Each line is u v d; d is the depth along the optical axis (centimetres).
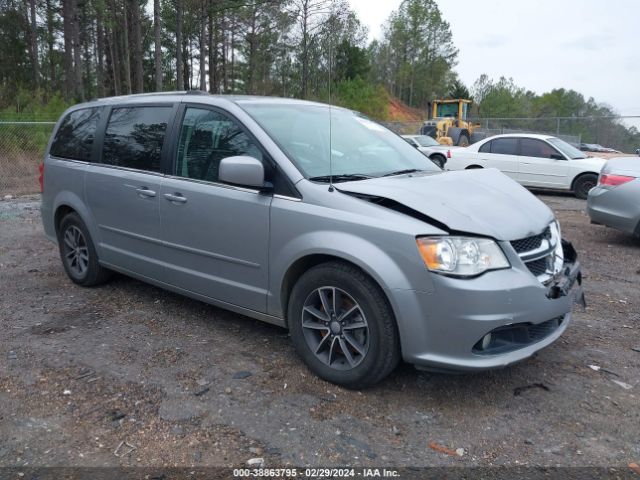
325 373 345
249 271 379
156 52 2233
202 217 398
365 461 273
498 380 356
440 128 2883
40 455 277
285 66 3412
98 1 3058
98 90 4284
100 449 282
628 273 621
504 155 1370
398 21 7594
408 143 480
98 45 4041
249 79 3812
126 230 469
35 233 827
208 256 402
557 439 294
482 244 303
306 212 340
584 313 485
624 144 2692
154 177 437
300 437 291
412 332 306
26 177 1412
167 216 425
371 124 479
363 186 338
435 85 7950
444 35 7719
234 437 291
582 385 352
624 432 301
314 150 385
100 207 492
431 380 354
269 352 393
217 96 422
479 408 322
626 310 495
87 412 315
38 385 345
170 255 434
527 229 325
